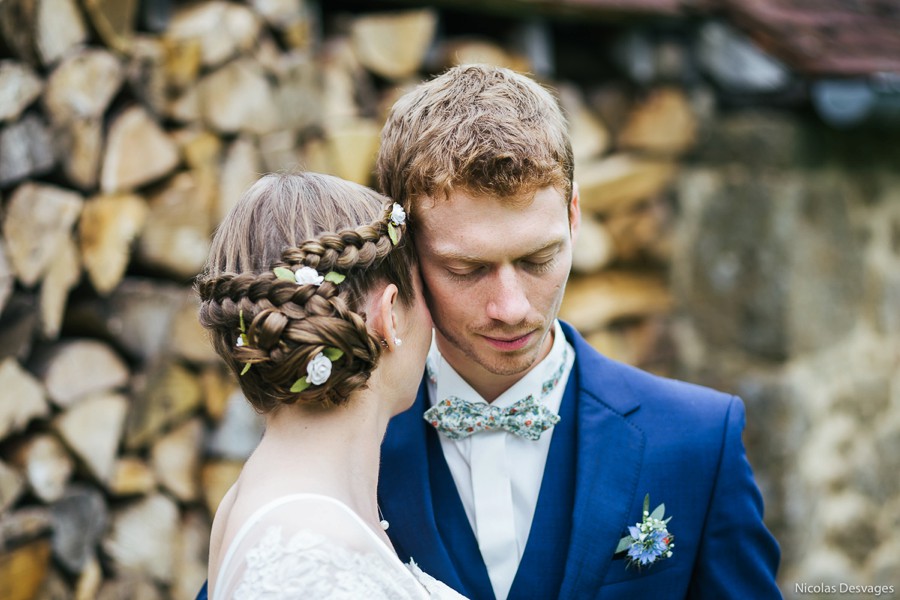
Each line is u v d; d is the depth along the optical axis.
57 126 2.39
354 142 3.05
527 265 1.39
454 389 1.59
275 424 1.28
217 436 2.81
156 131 2.64
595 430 1.60
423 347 1.39
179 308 2.71
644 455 1.58
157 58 2.65
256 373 1.25
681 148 3.77
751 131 3.65
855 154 3.86
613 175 3.64
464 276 1.39
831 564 3.75
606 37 3.72
